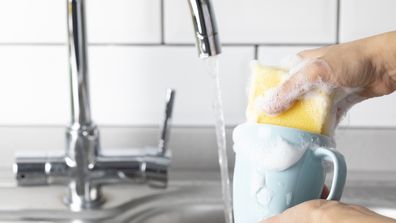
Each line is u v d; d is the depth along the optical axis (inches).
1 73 30.1
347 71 19.1
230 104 30.5
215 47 20.6
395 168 30.8
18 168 25.7
